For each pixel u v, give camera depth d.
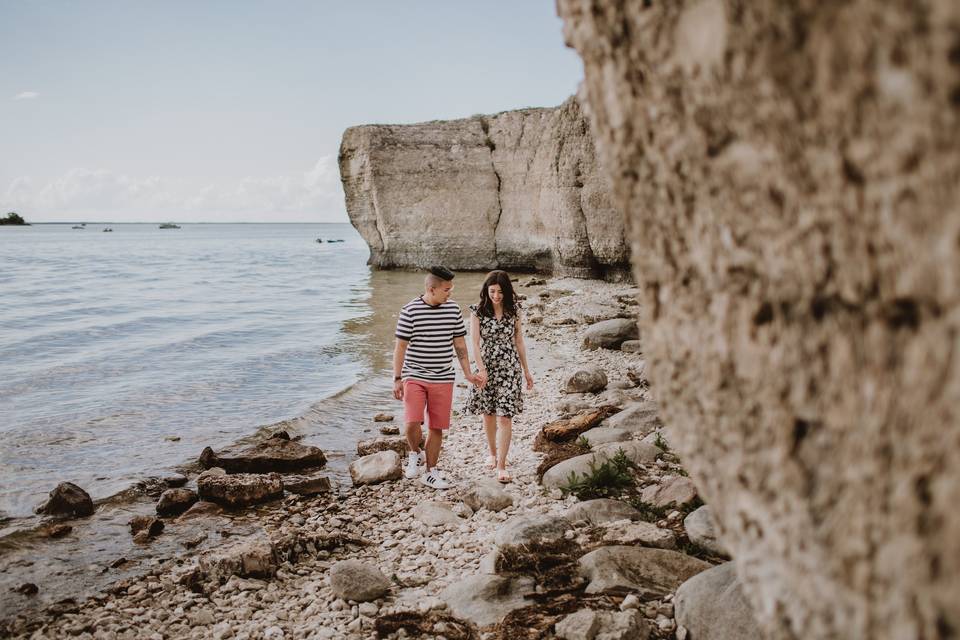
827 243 1.20
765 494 1.50
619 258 23.69
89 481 7.15
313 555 5.27
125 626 4.37
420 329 6.49
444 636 3.80
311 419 9.52
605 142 1.80
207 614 4.40
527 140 29.61
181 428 9.09
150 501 6.73
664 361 1.84
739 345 1.51
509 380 6.51
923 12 0.87
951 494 0.99
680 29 1.35
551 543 4.57
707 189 1.48
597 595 3.96
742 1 1.16
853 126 1.05
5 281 30.20
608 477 5.93
